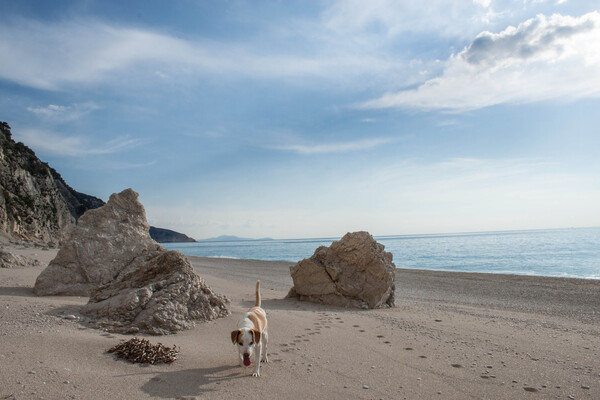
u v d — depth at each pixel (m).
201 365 6.37
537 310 14.88
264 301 15.23
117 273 13.53
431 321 11.41
